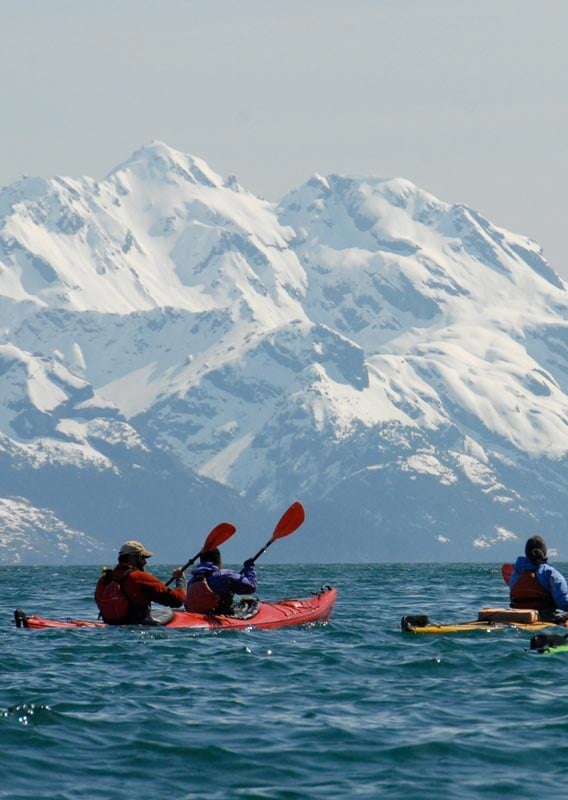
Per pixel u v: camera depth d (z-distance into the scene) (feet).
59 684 231.91
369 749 181.78
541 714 205.87
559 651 271.49
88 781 165.07
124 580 315.37
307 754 178.91
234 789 161.99
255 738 188.34
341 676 245.24
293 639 302.45
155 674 245.24
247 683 236.84
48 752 177.88
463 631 306.55
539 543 316.40
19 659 263.49
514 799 157.69
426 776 168.14
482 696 222.69
